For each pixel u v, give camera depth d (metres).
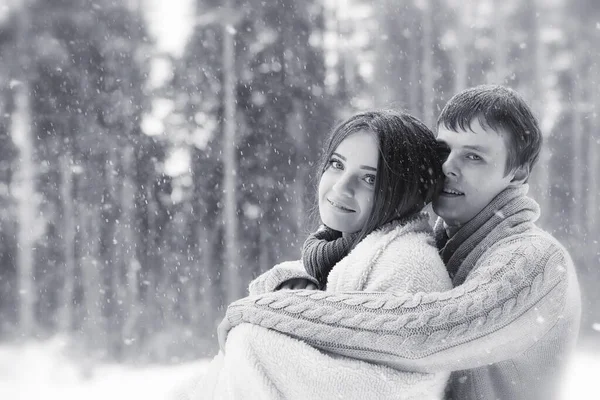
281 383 1.45
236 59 18.34
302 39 18.47
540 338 1.66
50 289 17.95
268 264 17.25
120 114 19.05
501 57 24.20
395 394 1.46
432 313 1.46
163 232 18.30
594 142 24.53
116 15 20.11
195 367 13.77
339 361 1.45
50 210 18.62
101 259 18.11
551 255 1.60
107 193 18.58
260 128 17.73
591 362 10.12
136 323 16.61
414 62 23.05
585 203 23.98
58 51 19.25
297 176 17.47
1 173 19.41
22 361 14.41
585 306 17.03
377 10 23.33
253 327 1.50
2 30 19.30
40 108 18.91
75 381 12.84
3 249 19.03
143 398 11.01
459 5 24.02
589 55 25.62
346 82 20.44
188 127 18.83
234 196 17.48
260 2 18.53
